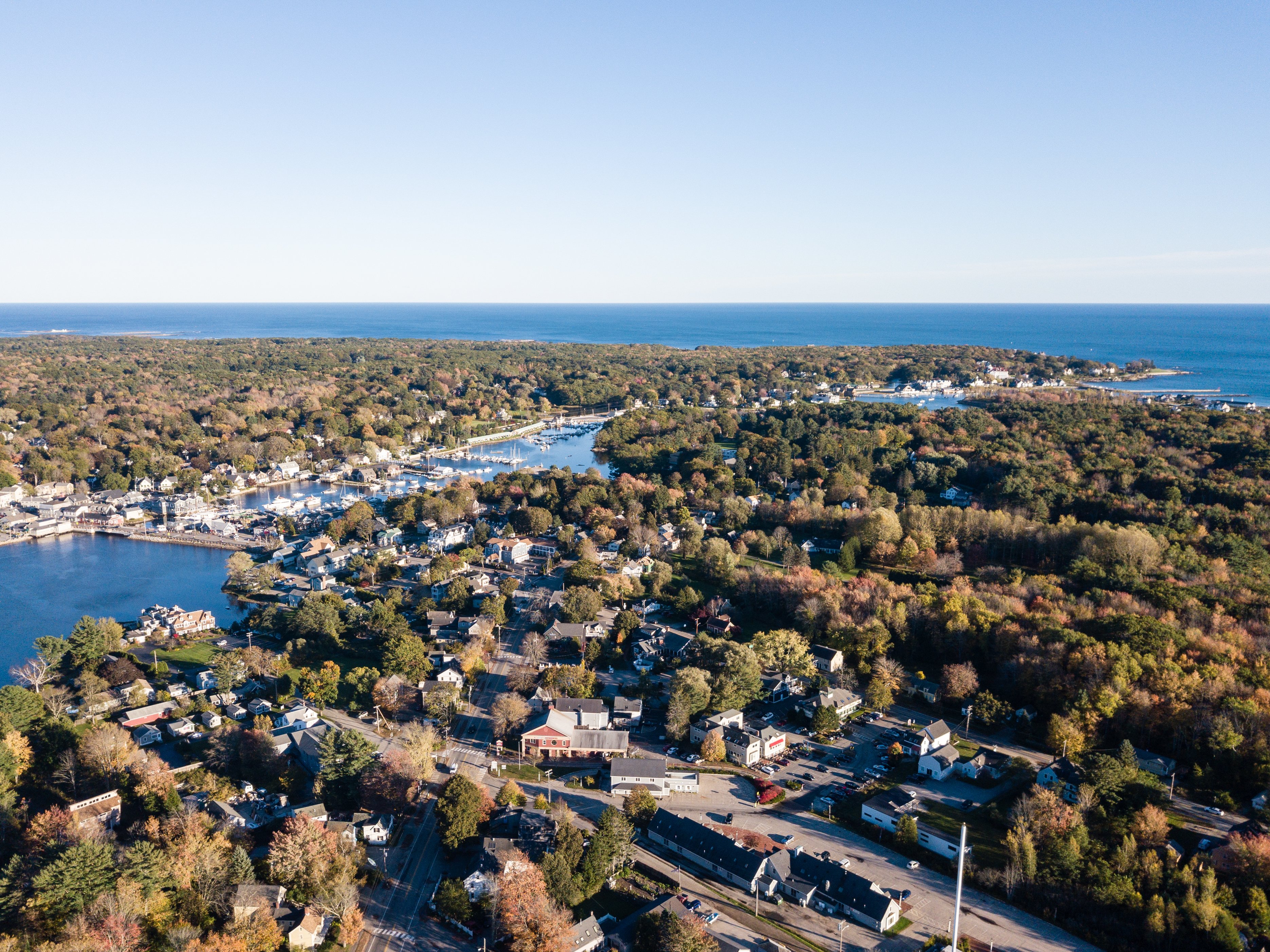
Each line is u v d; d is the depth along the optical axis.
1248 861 125.25
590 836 139.62
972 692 190.38
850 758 173.62
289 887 126.62
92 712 184.00
